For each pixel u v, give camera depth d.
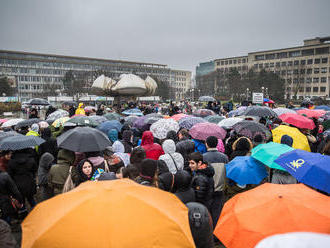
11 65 98.12
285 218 2.17
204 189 3.77
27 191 5.12
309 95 91.81
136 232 1.82
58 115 10.98
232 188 4.47
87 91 83.00
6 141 5.17
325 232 2.05
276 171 4.29
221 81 105.00
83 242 1.76
